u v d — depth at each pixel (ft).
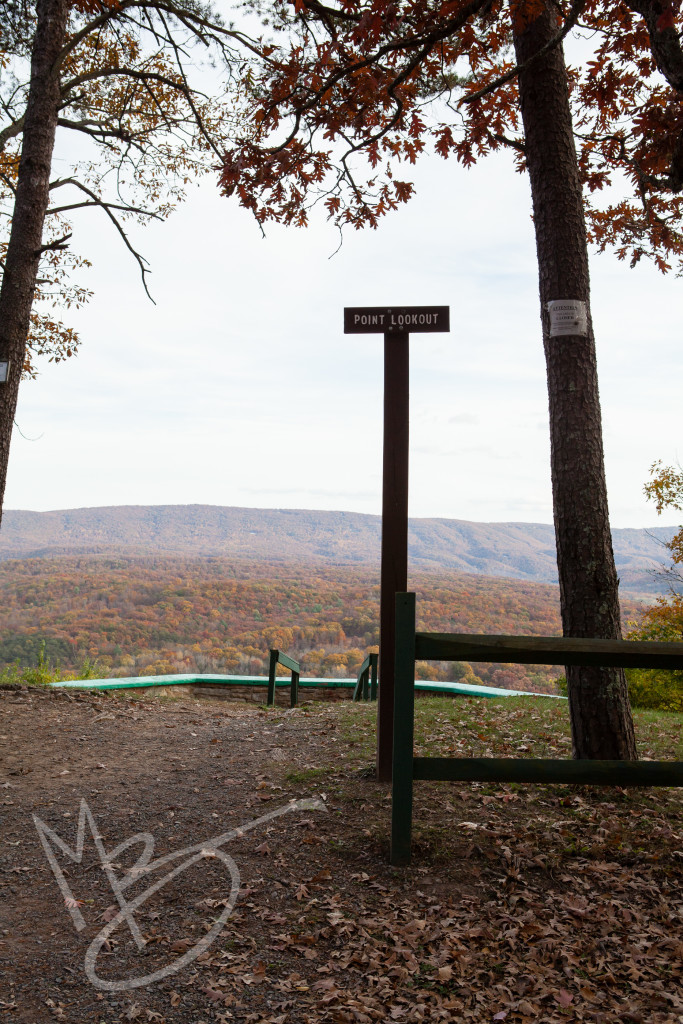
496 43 20.99
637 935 9.05
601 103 21.67
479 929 9.20
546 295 15.78
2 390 21.97
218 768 16.22
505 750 17.20
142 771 16.20
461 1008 7.83
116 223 29.91
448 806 12.96
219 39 28.40
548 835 11.71
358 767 15.49
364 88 17.84
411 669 10.88
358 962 8.71
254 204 21.71
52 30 23.12
